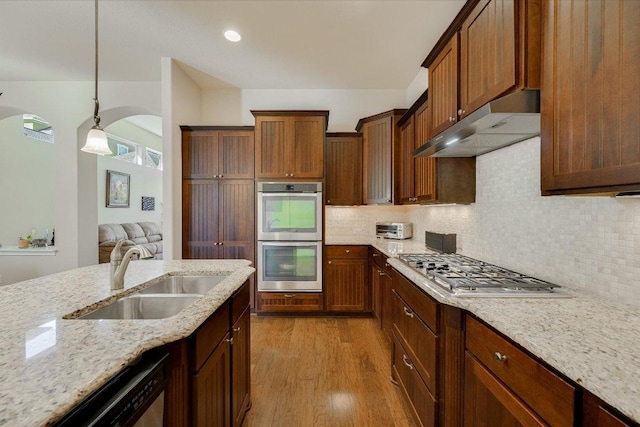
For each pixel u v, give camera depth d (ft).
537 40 3.96
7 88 12.17
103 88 12.20
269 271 10.89
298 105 12.77
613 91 2.86
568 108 3.41
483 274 5.21
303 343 8.93
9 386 2.01
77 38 9.00
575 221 4.46
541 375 2.69
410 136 9.39
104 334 2.90
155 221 24.16
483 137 5.41
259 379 7.04
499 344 3.31
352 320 10.82
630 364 2.35
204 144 10.98
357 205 11.77
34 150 15.06
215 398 4.07
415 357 5.36
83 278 5.32
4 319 3.28
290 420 5.70
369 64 10.47
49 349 2.57
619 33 2.79
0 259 12.22
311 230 10.85
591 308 3.64
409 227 12.02
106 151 6.36
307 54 9.80
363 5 7.34
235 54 9.84
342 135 11.68
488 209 6.73
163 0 7.24
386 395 6.45
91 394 2.21
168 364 3.11
